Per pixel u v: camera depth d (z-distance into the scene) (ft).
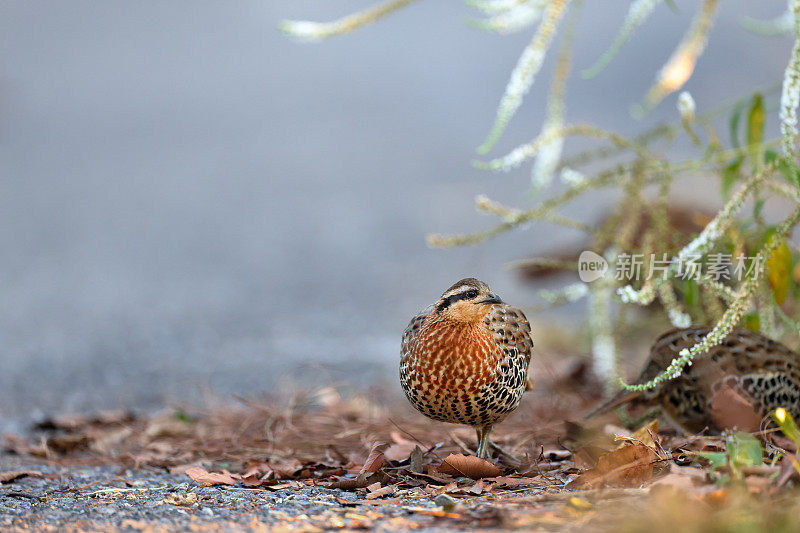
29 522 19.77
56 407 37.55
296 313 52.80
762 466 20.29
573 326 44.96
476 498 20.99
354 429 30.42
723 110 29.78
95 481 24.56
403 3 28.53
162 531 18.92
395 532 18.33
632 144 29.73
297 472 24.49
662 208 29.40
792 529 16.98
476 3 28.30
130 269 64.59
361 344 46.42
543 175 30.78
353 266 63.26
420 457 23.58
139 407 37.37
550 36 28.04
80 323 51.75
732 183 28.32
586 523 18.28
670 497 18.10
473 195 79.15
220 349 46.11
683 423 27.32
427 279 58.85
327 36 28.55
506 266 32.68
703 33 30.94
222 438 30.40
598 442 23.90
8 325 51.62
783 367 26.37
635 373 34.47
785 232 23.90
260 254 67.62
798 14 24.61
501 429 29.86
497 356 24.04
